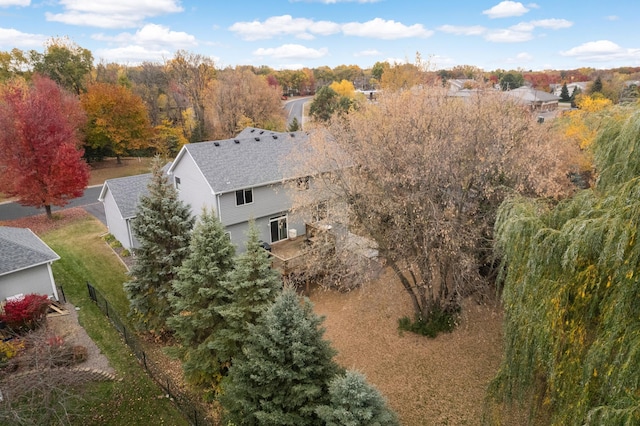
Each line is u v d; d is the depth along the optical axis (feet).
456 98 61.57
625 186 25.25
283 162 75.82
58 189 93.35
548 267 27.91
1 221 98.43
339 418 26.86
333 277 64.95
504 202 36.40
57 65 172.35
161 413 41.47
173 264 53.31
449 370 47.52
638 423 20.86
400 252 50.70
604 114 45.39
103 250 81.82
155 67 206.80
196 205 76.23
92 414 40.83
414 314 57.98
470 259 44.29
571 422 25.71
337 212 52.70
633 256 22.81
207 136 175.63
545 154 47.42
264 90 191.93
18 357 43.04
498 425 35.12
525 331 29.89
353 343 53.98
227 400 35.50
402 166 47.21
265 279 40.75
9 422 34.12
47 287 59.47
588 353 24.58
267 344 32.09
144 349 53.06
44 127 89.81
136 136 155.33
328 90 183.73
